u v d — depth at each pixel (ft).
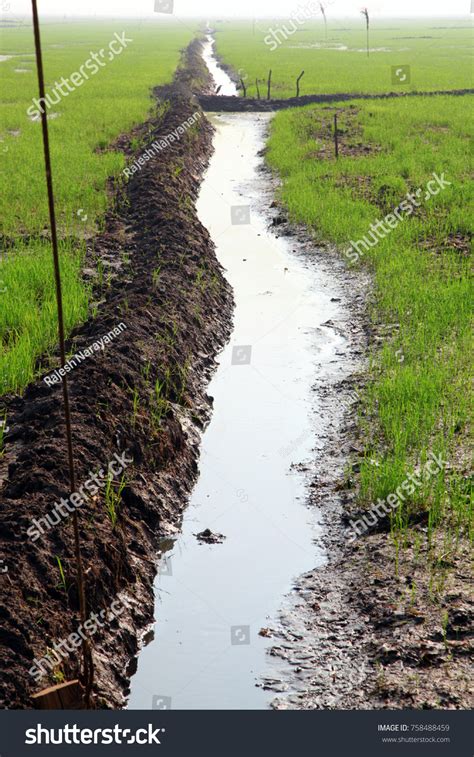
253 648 22.49
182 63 215.51
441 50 287.69
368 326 44.50
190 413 35.27
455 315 42.91
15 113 110.01
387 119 106.63
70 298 41.70
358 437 33.09
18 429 30.17
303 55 259.60
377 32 507.30
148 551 26.45
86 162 75.77
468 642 21.42
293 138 95.30
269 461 32.37
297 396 37.68
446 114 109.91
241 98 136.77
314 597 24.43
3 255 51.24
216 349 43.11
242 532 27.96
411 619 22.52
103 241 54.54
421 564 24.73
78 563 17.51
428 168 77.51
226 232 63.52
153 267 47.73
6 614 19.75
